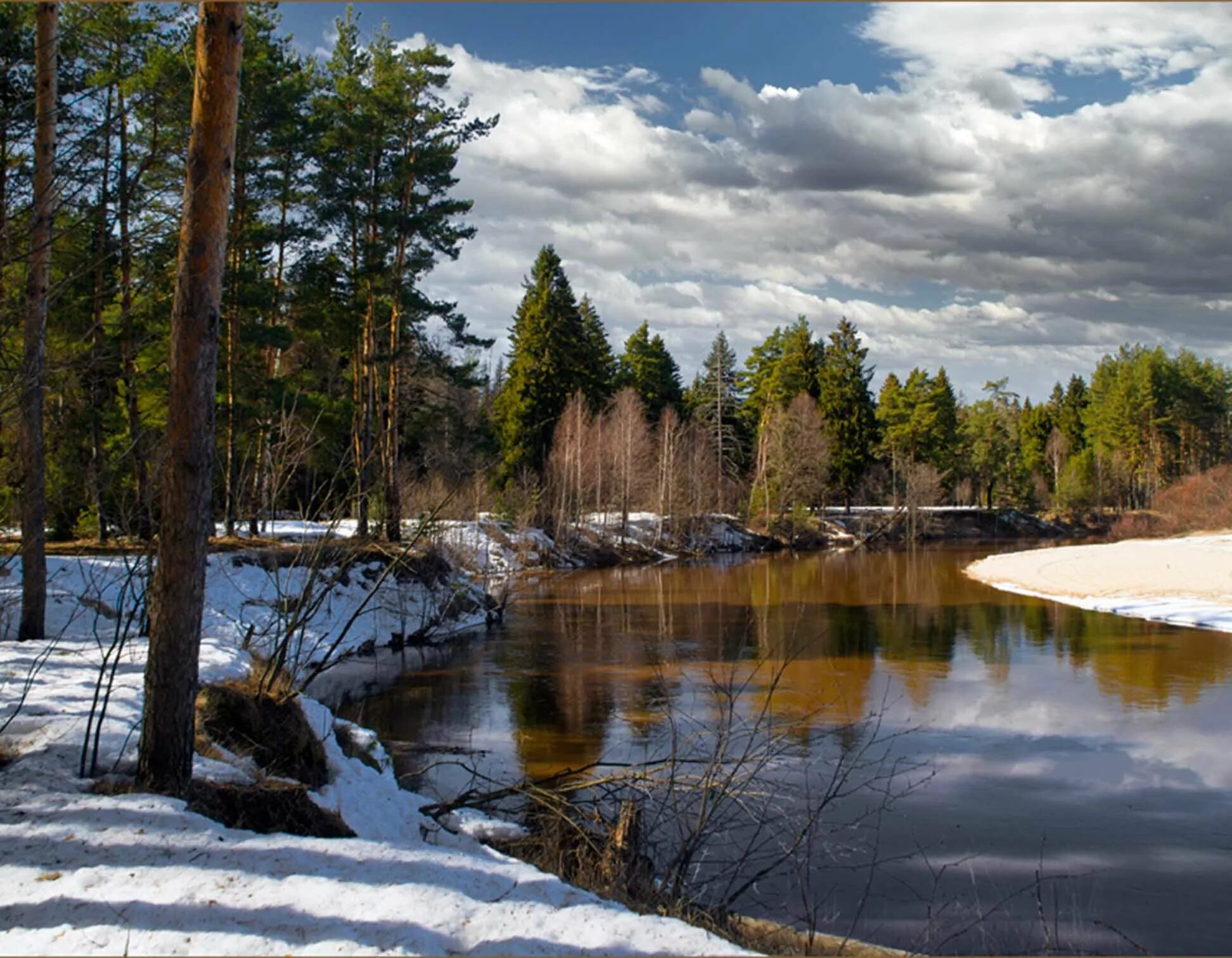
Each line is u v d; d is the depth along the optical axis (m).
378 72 26.80
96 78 13.16
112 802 5.32
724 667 18.44
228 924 3.88
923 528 66.88
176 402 5.91
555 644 21.42
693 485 54.62
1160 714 14.76
